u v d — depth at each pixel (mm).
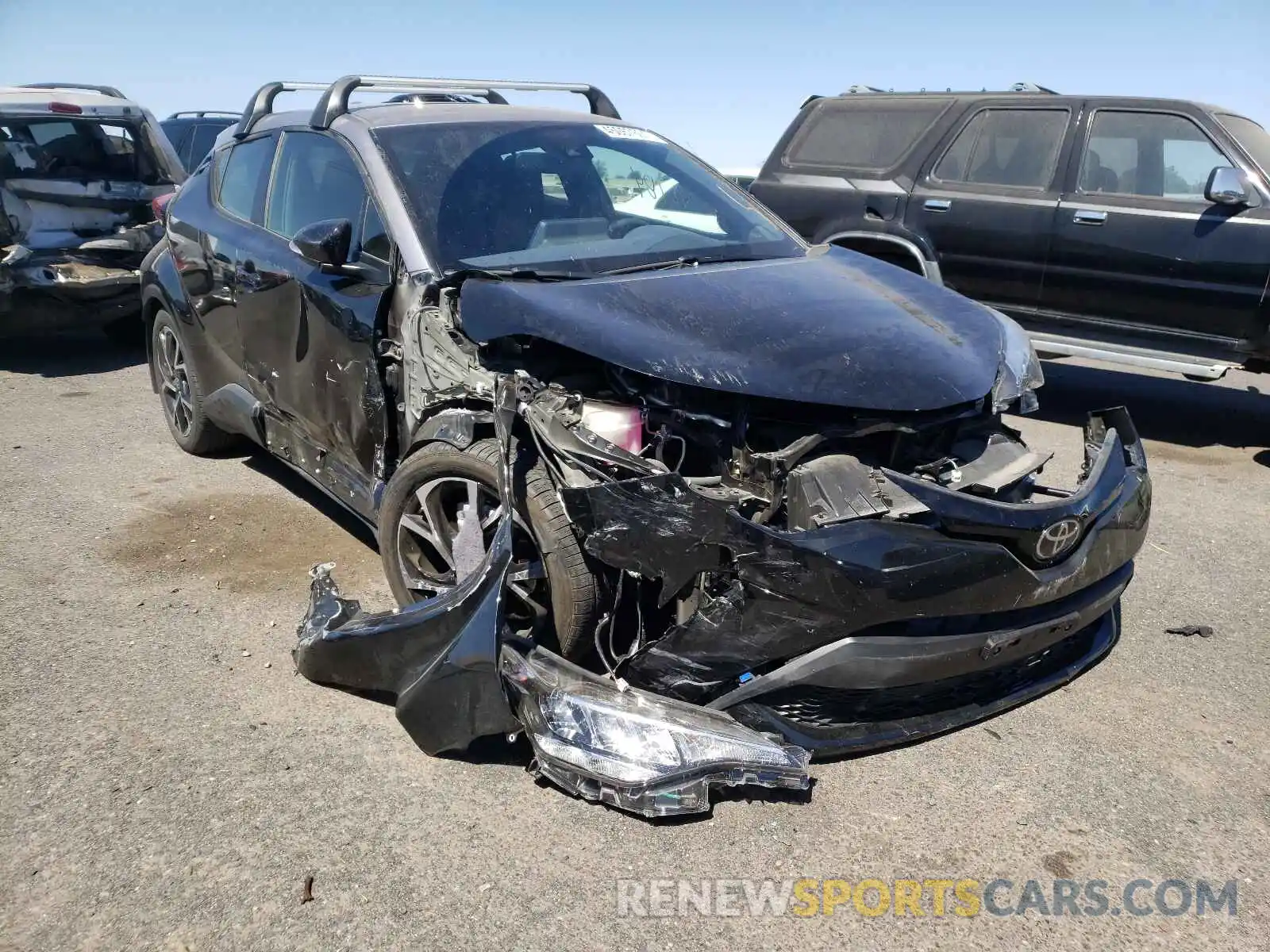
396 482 3332
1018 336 3641
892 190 7328
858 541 2600
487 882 2461
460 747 2789
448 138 4000
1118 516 3100
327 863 2510
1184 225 6137
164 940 2266
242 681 3332
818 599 2574
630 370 2914
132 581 4055
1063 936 2344
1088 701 3354
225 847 2555
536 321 2977
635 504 2611
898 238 7285
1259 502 5344
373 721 3125
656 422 2930
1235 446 6406
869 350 3029
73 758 2900
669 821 2695
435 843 2592
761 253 4039
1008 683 3100
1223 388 7969
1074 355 6789
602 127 4488
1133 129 6449
